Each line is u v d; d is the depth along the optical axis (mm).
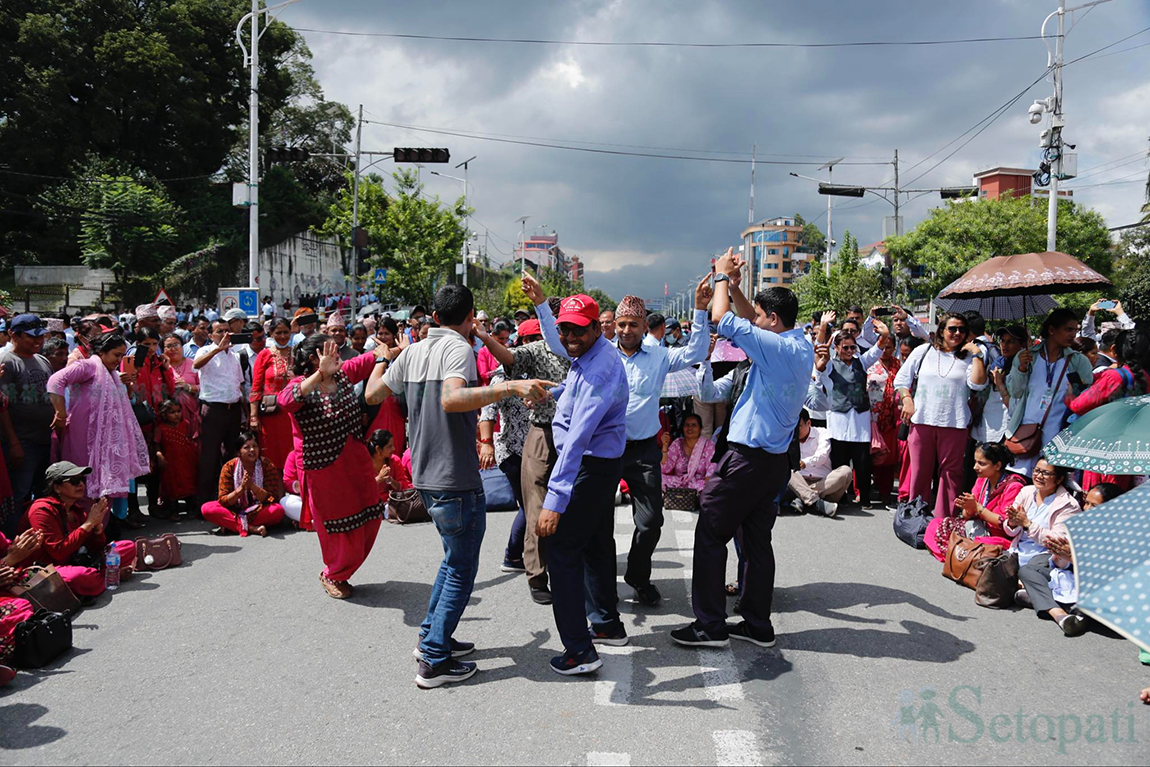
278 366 7641
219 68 36469
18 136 31531
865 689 3859
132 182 31594
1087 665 4164
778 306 4402
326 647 4418
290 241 39188
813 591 5340
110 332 7039
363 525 5230
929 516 6594
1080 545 2549
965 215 26484
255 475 7020
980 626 4723
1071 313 6117
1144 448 3809
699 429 7867
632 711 3633
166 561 5945
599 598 4422
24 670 4133
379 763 3199
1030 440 6168
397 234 34031
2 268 32656
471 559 4008
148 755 3279
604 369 3932
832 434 7836
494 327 8461
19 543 4906
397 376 4223
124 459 6551
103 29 33500
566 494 3818
